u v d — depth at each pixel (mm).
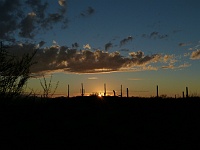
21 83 12328
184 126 20109
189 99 35375
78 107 26000
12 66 11953
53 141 12820
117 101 34688
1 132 12508
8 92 12391
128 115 25516
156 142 15070
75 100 31016
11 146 11398
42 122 15070
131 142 14734
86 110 25438
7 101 12664
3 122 13016
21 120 13680
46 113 16812
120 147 13633
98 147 13258
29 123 13984
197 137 16516
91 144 13594
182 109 29438
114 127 18688
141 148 13664
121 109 29734
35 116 15094
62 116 18766
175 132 17797
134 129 18453
